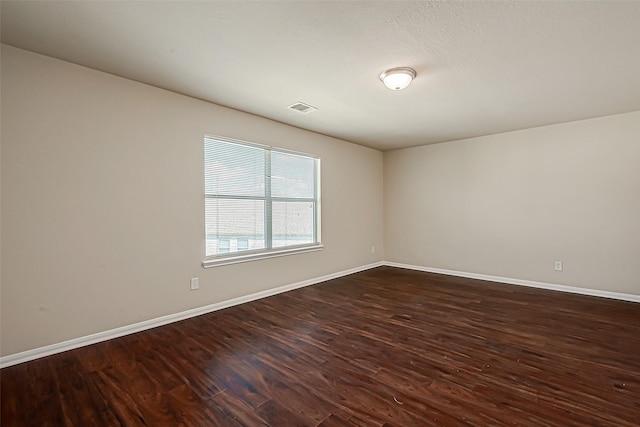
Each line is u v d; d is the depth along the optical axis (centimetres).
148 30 200
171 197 306
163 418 166
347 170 524
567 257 412
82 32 203
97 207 260
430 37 208
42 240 234
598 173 389
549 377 203
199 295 328
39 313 233
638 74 263
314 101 330
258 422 163
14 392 189
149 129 290
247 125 371
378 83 284
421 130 449
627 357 229
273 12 181
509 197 458
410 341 260
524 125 422
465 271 505
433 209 540
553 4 173
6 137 220
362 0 171
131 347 250
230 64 248
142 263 286
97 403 179
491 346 250
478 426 158
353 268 537
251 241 385
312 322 306
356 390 191
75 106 249
